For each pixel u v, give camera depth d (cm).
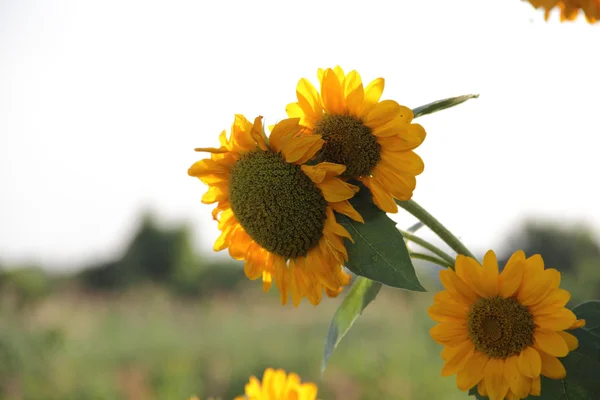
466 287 93
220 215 97
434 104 90
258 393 111
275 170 92
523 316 91
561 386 91
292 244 93
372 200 91
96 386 416
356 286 97
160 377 450
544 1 84
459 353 93
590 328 92
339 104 91
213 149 93
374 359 461
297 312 741
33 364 432
